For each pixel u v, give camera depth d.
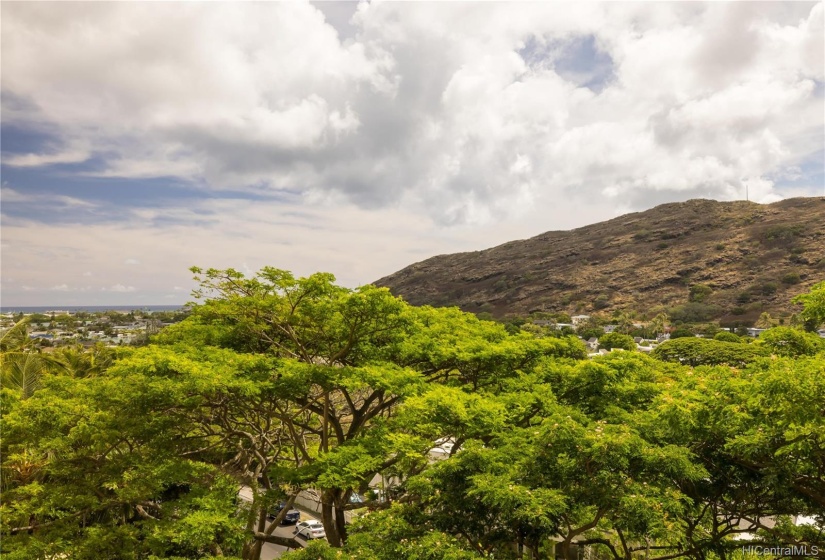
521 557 9.09
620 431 8.51
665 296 143.38
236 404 13.50
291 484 12.77
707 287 137.50
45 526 12.26
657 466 8.27
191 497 12.05
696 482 9.96
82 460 13.06
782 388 7.16
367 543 9.18
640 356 14.89
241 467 17.86
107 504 12.75
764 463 8.95
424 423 11.22
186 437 14.44
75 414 12.08
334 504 13.74
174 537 10.88
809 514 9.78
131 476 12.48
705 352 45.34
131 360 11.66
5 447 14.29
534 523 7.98
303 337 15.61
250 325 15.07
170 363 11.09
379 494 14.17
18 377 20.36
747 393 8.32
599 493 8.36
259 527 14.46
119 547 11.87
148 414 12.77
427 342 14.50
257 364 12.68
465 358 13.36
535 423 11.96
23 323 26.97
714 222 176.00
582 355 16.38
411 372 12.96
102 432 12.29
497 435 10.82
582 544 11.44
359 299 12.60
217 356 13.02
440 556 7.71
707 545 10.55
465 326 17.84
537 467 8.77
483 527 9.05
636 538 10.47
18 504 12.18
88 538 11.72
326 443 14.36
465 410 10.56
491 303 178.75
